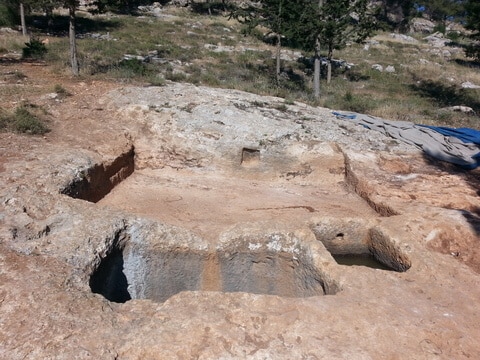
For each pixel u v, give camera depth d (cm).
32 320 455
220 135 1063
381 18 4488
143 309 492
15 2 2356
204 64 2036
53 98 1164
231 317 480
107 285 633
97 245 611
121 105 1161
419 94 2078
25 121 973
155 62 1850
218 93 1345
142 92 1253
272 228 718
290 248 705
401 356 446
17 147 886
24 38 2011
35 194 714
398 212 827
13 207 666
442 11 5066
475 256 701
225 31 2980
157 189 973
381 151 1095
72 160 855
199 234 721
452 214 798
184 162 1057
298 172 1062
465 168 1042
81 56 1725
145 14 3384
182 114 1116
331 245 801
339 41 1966
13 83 1252
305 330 470
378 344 460
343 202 962
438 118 1501
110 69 1487
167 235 696
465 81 2389
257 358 430
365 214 898
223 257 712
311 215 872
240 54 2377
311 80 2080
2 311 462
